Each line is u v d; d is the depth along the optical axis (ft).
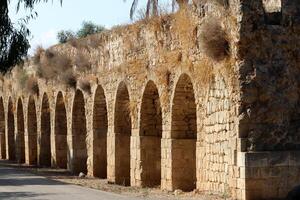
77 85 112.57
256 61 60.80
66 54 117.60
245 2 60.85
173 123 76.18
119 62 93.86
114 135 95.71
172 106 76.07
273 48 61.36
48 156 135.44
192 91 75.61
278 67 61.31
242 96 60.29
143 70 85.05
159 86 79.66
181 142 76.13
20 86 146.30
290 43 61.87
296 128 61.31
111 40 96.99
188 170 76.07
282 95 61.16
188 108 76.18
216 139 65.67
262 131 60.29
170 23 76.84
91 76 106.11
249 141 59.88
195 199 63.67
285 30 61.87
